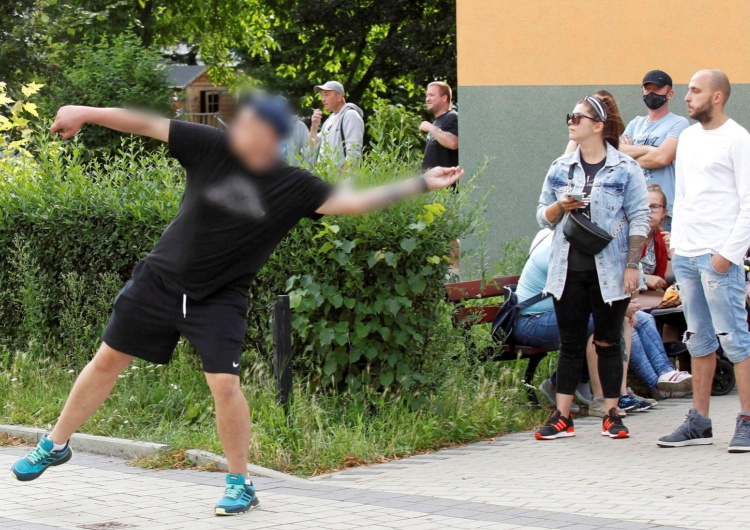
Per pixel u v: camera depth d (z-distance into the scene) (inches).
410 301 356.8
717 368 439.5
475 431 362.9
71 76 855.1
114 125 257.3
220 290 264.4
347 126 567.5
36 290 441.1
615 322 354.3
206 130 259.9
